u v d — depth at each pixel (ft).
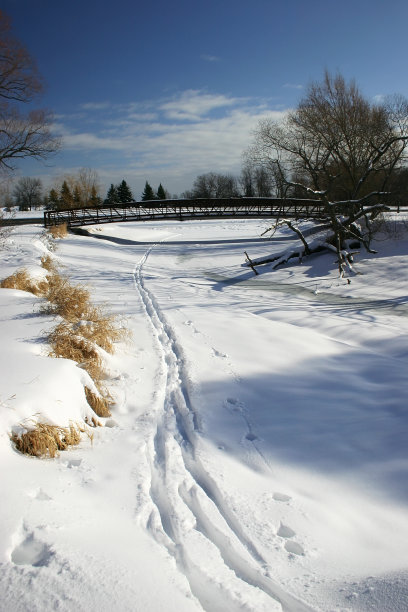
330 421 16.55
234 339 28.45
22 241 82.38
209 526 10.18
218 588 8.07
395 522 10.61
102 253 97.76
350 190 80.28
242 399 18.61
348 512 11.03
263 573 8.61
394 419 16.62
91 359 19.92
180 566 8.71
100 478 11.62
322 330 33.27
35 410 13.07
